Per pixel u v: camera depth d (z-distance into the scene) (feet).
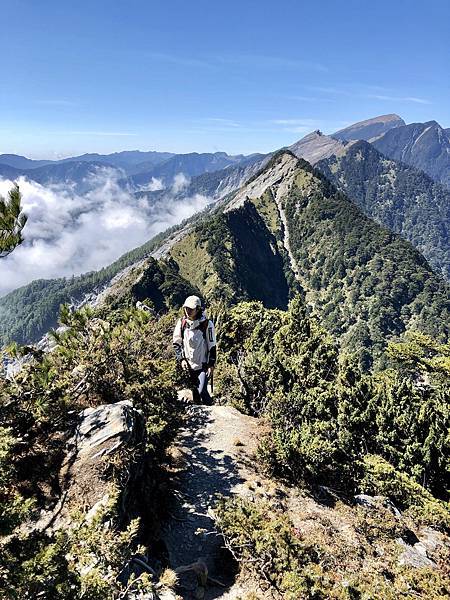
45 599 14.05
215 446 36.91
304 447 36.78
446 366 191.83
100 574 16.43
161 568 22.45
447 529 42.39
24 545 15.21
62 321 30.40
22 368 25.75
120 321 36.91
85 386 29.32
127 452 22.99
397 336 583.99
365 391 86.84
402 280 655.76
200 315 35.91
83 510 19.79
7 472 17.76
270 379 64.03
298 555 24.63
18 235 23.04
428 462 74.84
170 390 34.96
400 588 26.76
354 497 38.40
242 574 23.84
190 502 28.71
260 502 30.48
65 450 23.03
